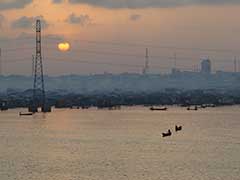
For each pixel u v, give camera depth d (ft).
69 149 639.76
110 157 563.48
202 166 499.92
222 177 447.01
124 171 472.03
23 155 582.35
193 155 579.89
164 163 517.96
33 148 653.30
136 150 627.05
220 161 532.73
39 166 498.69
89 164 512.22
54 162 525.75
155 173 462.60
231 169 484.33
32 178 440.86
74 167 493.77
